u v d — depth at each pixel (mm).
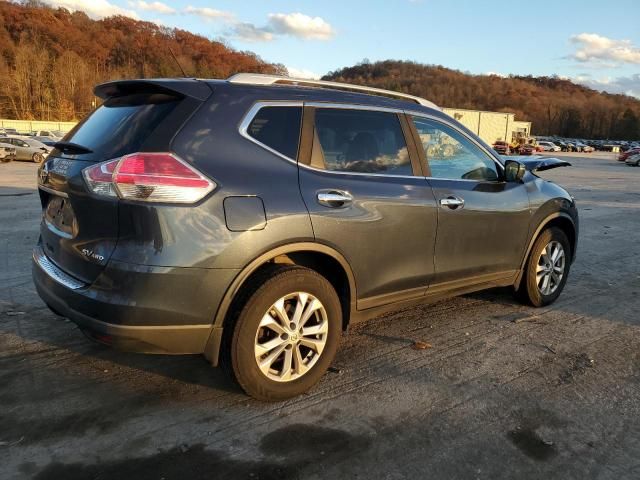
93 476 2504
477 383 3506
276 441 2812
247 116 3029
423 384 3469
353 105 3531
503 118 71625
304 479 2529
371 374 3588
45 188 3299
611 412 3199
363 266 3402
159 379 3438
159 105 2955
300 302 3129
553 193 4871
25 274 5555
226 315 2926
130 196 2648
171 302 2723
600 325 4633
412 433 2920
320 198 3150
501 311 4910
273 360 3082
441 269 3904
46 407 3066
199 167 2770
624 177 26312
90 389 3283
